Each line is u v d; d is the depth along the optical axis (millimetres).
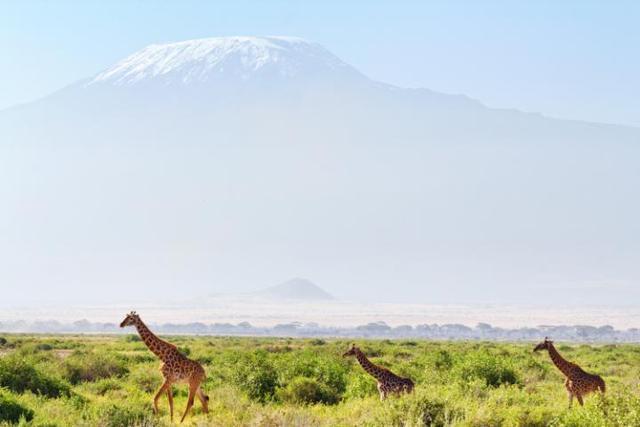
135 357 123000
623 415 49531
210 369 96438
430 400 56438
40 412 59188
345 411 63781
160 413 63875
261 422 56344
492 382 84438
